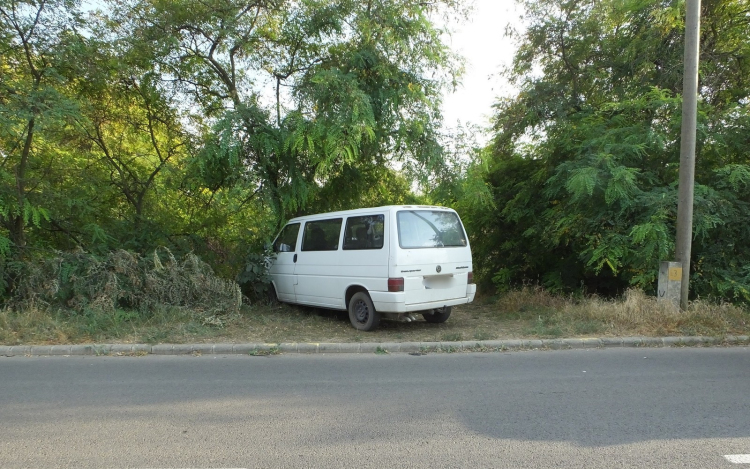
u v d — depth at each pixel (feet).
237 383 18.67
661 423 14.49
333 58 36.81
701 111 31.83
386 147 35.96
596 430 14.01
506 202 40.96
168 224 39.17
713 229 30.89
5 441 13.33
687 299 28.14
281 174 35.19
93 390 17.79
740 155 33.37
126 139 41.04
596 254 30.04
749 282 29.60
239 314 29.50
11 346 23.25
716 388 17.83
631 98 35.60
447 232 27.76
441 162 34.94
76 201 32.73
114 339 24.48
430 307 26.30
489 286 44.09
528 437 13.56
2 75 31.40
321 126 31.24
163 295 28.81
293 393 17.44
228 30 35.29
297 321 29.58
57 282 27.94
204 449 12.86
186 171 35.06
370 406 16.10
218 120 33.65
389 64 34.55
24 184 31.96
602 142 32.32
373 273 26.32
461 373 19.97
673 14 32.19
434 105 35.45
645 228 27.99
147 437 13.61
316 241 30.37
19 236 33.14
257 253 33.73
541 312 32.24
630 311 27.27
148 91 38.70
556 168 34.19
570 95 39.99
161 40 35.86
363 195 40.22
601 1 38.47
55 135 34.22
